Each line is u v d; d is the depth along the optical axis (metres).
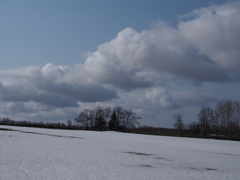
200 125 125.50
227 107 115.00
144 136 90.94
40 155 31.61
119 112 154.62
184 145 62.03
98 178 20.98
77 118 156.62
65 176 20.95
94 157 33.19
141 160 33.34
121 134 94.00
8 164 24.48
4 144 39.62
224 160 38.72
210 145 64.88
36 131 78.94
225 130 115.44
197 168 29.97
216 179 24.16
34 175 20.55
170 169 28.03
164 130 172.25
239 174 27.62
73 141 53.44
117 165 28.39
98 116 156.75
